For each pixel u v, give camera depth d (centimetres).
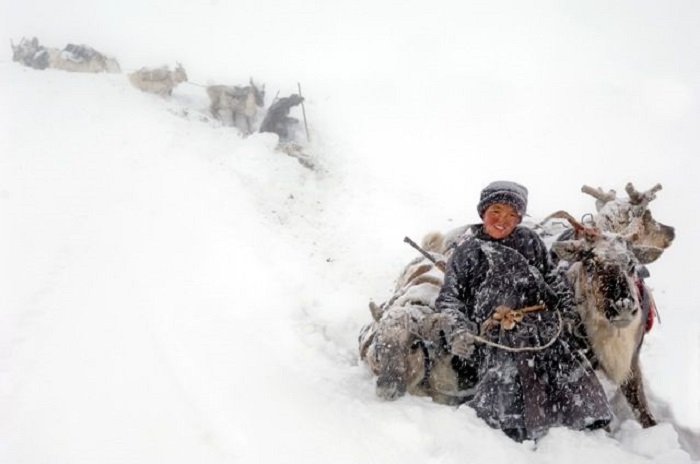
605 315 406
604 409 414
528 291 438
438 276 513
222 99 1469
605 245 421
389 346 452
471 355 457
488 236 446
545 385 423
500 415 421
